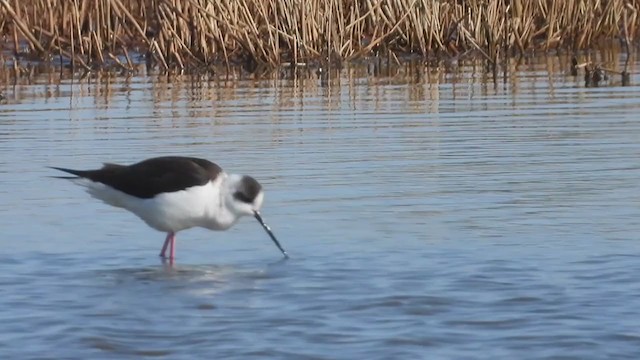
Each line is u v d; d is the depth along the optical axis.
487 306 9.32
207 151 15.89
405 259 10.79
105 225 12.39
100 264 10.95
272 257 11.06
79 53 26.27
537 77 23.11
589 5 27.81
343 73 24.34
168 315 9.30
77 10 25.83
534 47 27.73
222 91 21.75
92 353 8.42
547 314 9.08
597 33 28.31
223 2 25.61
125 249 11.50
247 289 10.02
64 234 12.01
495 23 26.75
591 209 12.53
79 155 15.64
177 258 11.20
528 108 19.20
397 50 27.23
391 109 19.33
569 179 14.00
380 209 12.76
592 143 16.11
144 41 26.12
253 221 12.43
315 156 15.57
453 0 27.41
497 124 17.73
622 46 27.98
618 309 9.15
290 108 19.59
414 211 12.64
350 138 16.80
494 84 22.17
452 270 10.38
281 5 25.58
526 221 12.09
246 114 18.97
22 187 14.00
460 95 20.81
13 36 26.30
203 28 25.52
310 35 25.62
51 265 10.86
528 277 10.08
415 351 8.35
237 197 11.30
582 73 23.52
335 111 19.22
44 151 15.98
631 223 11.88
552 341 8.49
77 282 10.31
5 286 10.16
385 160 15.28
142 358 8.31
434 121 18.12
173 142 16.52
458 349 8.38
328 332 8.80
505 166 14.80
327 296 9.72
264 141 16.59
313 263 10.78
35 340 8.70
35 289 10.06
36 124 18.14
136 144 16.38
